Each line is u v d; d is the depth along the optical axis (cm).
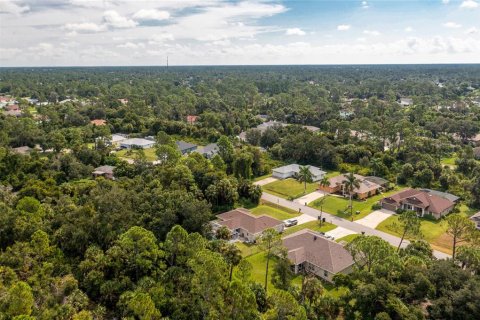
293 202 9925
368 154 12888
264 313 4875
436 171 11156
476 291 4403
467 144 15250
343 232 8062
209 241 6494
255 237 7581
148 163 11056
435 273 4953
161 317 4791
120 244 5688
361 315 4906
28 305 4297
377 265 5166
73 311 4491
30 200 7219
